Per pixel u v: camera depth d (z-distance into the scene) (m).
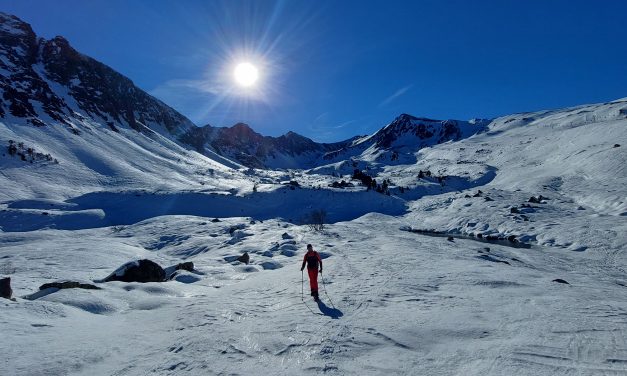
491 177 107.56
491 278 13.19
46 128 107.06
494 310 8.82
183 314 9.67
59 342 7.31
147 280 17.34
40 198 67.94
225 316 9.32
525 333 7.09
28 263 23.31
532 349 6.29
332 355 6.51
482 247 30.97
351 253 23.73
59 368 6.14
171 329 8.42
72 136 109.81
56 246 31.56
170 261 29.19
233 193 79.69
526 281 12.96
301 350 6.79
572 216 44.53
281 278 15.03
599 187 56.62
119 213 63.69
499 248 31.97
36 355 6.58
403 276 13.81
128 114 171.25
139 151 126.00
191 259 28.83
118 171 96.62
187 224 48.16
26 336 7.46
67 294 11.16
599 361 5.72
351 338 7.30
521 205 52.94
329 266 17.33
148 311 10.50
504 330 7.36
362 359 6.31
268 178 155.00
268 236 37.88
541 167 92.62
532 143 136.62
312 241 34.06
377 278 13.65
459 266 16.42
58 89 148.88
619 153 68.25
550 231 38.44
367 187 90.19
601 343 6.43
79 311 10.07
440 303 9.73
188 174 118.75
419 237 38.41
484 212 53.91
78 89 157.50
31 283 15.66
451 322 8.02
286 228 45.44
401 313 8.92
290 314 9.29
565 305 9.12
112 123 149.12
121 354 6.89
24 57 153.75
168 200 71.44
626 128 88.75
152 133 175.62
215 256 28.78
